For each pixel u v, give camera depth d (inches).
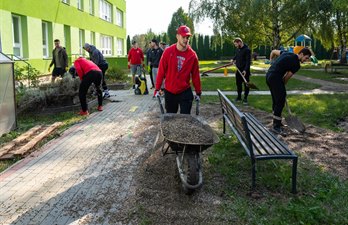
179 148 195.3
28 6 753.0
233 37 1279.5
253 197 189.9
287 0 1162.6
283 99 314.5
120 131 331.6
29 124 366.6
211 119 382.9
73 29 1040.8
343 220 166.6
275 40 1213.7
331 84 755.4
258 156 193.9
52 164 243.1
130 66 684.7
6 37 670.5
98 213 174.1
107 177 219.1
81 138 308.2
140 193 194.2
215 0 1238.3
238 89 499.8
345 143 289.0
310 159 249.9
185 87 240.2
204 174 221.5
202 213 173.2
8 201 187.5
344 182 209.5
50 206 181.6
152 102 513.3
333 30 1200.8
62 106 429.7
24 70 647.8
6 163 248.5
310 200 186.1
